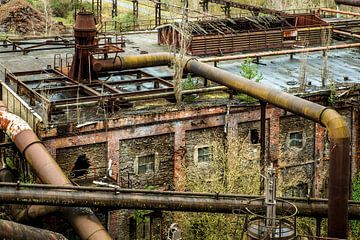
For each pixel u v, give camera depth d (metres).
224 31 35.47
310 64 34.59
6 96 28.91
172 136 26.64
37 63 32.59
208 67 27.67
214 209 20.69
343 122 20.61
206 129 27.30
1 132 26.16
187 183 27.17
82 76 28.59
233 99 28.28
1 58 33.38
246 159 27.22
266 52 33.78
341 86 30.48
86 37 28.22
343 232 20.22
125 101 26.19
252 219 19.12
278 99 23.44
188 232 25.28
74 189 20.27
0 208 24.95
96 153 25.45
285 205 20.59
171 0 64.06
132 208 20.55
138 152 26.14
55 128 24.48
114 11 59.00
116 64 29.02
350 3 43.56
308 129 29.55
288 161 29.30
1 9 56.94
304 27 36.97
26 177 25.30
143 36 39.91
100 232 20.89
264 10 40.47
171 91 27.19
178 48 35.25
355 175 30.72
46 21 53.28
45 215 22.47
